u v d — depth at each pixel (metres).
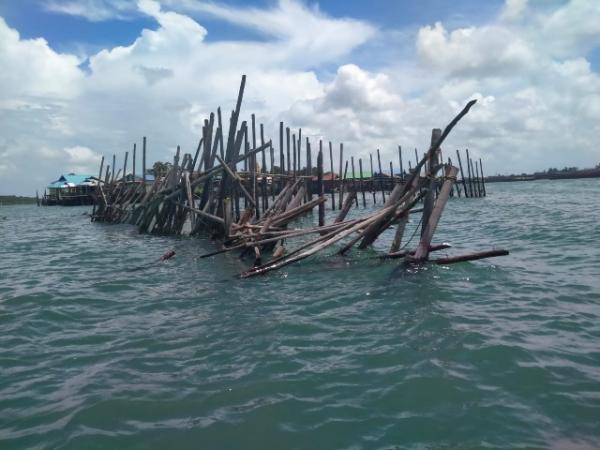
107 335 8.63
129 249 20.14
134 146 35.09
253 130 28.67
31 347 8.08
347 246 15.66
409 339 7.85
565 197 48.56
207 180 22.45
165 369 7.01
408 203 14.88
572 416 5.38
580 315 8.87
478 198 54.69
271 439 5.14
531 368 6.55
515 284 11.31
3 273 15.34
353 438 5.11
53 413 5.78
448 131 13.52
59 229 32.84
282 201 18.98
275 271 13.98
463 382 6.23
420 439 5.04
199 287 12.38
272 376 6.62
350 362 7.02
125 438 5.21
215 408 5.80
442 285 11.37
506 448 4.84
